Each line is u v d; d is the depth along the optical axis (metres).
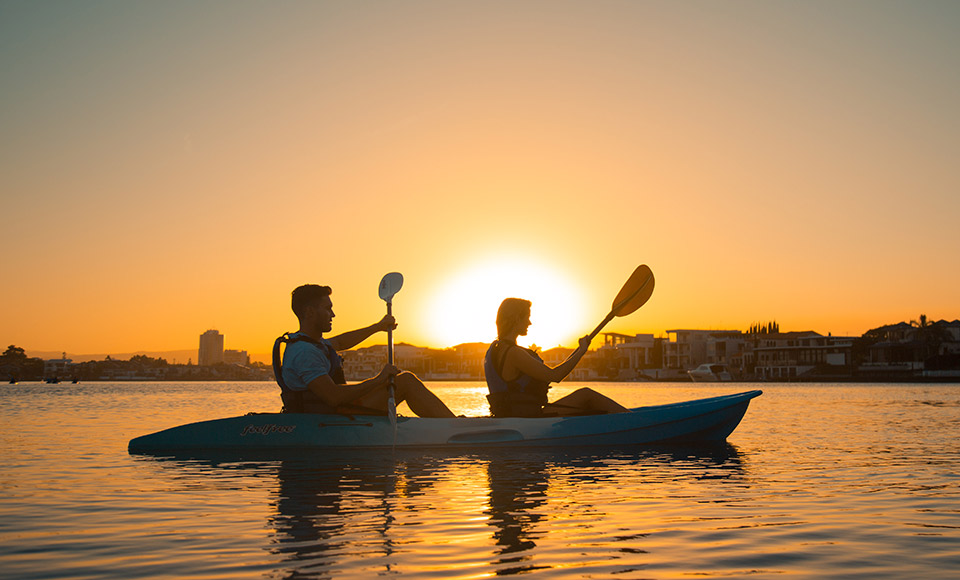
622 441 6.68
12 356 168.00
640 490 4.21
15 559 2.60
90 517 3.40
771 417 13.16
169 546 2.79
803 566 2.52
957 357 87.06
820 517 3.43
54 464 5.52
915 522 3.32
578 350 6.84
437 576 2.36
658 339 127.38
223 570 2.43
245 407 19.05
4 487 4.35
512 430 6.41
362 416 6.23
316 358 6.01
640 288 7.07
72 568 2.47
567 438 6.50
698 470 5.14
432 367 161.62
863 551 2.74
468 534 3.00
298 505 3.69
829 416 13.52
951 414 14.30
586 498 3.92
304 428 6.22
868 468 5.35
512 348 6.53
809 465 5.52
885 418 12.74
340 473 4.91
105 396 32.72
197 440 6.41
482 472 4.96
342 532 3.04
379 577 2.34
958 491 4.26
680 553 2.70
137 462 5.60
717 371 101.00
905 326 103.50
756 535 3.02
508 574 2.39
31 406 19.09
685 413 6.90
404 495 4.00
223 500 3.85
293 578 2.33
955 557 2.66
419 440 6.23
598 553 2.69
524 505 3.70
